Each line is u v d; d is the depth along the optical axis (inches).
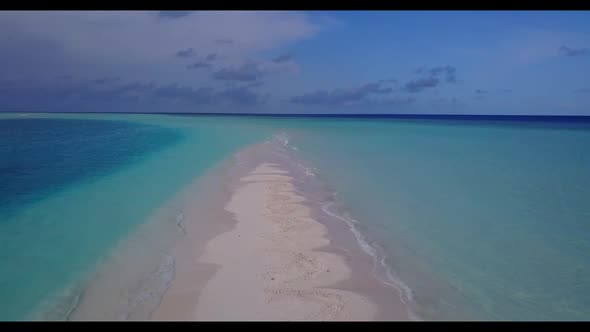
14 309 223.0
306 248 316.8
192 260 291.6
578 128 2062.0
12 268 270.7
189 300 237.9
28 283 251.4
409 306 235.5
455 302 240.7
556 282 265.0
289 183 550.6
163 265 282.5
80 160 729.0
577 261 295.7
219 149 944.3
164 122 2556.6
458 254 309.4
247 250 311.0
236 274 270.8
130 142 1095.0
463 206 438.3
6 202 426.0
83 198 448.5
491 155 850.1
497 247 322.7
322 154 874.8
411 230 362.3
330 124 2647.6
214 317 221.6
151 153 845.8
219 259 294.2
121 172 611.2
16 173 591.2
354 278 268.1
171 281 259.9
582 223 377.7
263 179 576.4
